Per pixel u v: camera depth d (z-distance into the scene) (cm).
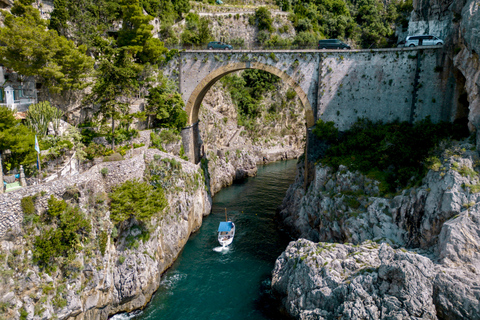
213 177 6081
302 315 2708
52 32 3525
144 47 4591
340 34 9119
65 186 2552
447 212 2797
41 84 3872
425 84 3950
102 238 2738
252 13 8325
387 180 3522
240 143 7788
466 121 3662
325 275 2798
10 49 3256
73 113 4081
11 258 2120
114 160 3269
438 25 4162
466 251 2544
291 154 8812
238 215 5062
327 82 4306
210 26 7888
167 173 3784
